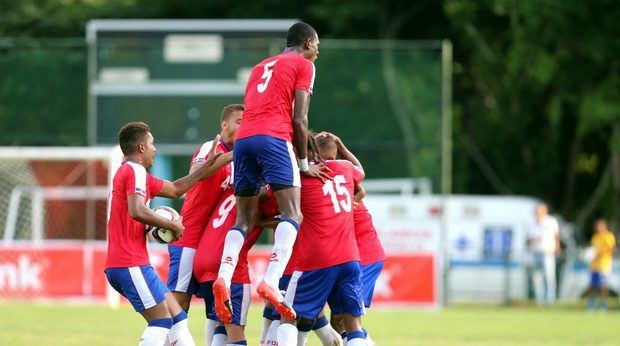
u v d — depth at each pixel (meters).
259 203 28.20
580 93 94.69
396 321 53.25
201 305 62.69
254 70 26.97
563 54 92.62
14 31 101.44
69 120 72.25
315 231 27.23
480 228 74.25
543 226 71.06
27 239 69.44
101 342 39.44
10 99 72.44
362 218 30.22
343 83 71.25
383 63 71.06
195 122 70.69
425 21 105.88
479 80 103.62
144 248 26.92
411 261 63.22
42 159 65.31
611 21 89.25
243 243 26.97
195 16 104.94
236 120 29.16
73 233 69.19
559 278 74.00
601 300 69.06
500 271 73.19
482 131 100.69
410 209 70.88
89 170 65.69
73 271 61.88
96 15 102.94
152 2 104.75
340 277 27.38
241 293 28.38
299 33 27.33
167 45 70.94
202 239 28.97
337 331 30.66
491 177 101.62
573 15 89.50
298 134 26.33
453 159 99.62
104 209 68.50
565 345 41.94
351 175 28.42
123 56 70.62
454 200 74.62
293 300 27.36
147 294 26.55
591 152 102.12
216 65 70.81
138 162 27.14
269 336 28.47
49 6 104.31
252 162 26.47
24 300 61.97
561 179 101.81
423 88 70.69
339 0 100.31
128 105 70.44
